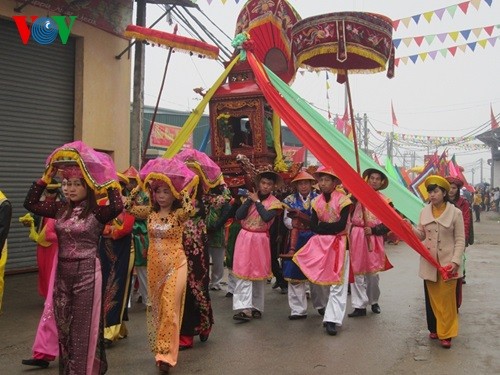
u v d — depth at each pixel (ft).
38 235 23.20
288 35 32.86
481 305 26.99
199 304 19.22
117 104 38.45
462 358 18.43
